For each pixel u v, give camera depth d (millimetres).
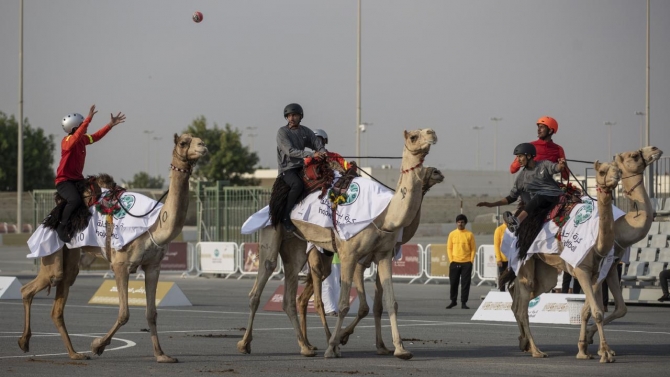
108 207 13898
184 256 35750
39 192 36250
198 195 37062
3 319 19938
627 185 14195
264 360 13883
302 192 14602
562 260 14258
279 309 22453
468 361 13742
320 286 15359
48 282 14227
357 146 44031
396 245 14844
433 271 31672
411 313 22016
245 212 35938
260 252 14961
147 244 13641
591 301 13742
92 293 27750
